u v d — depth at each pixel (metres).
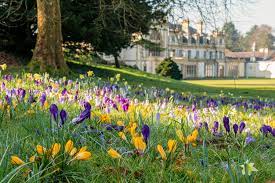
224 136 4.84
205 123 4.98
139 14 26.14
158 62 93.50
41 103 6.01
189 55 107.94
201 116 6.86
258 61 123.38
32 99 6.06
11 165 3.07
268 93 26.39
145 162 3.34
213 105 8.85
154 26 29.25
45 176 2.77
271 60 122.75
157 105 7.57
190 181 3.11
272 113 10.09
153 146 3.72
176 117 6.29
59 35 18.86
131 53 90.81
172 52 102.06
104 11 24.64
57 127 3.63
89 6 25.94
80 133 4.04
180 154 3.83
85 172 3.22
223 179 3.06
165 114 6.44
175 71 75.69
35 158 2.97
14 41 27.41
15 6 24.42
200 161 3.38
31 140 4.09
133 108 5.66
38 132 4.20
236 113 8.10
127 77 29.47
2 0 24.31
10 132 4.47
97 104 6.46
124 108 5.54
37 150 2.99
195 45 109.31
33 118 5.52
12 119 5.57
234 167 3.08
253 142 4.84
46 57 18.41
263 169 3.53
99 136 4.16
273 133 4.82
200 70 110.06
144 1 25.95
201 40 111.25
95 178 3.11
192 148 3.91
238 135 4.82
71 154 3.06
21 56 27.75
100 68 32.28
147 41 36.62
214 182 3.06
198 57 110.56
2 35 27.27
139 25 27.58
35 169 2.92
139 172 3.20
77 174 3.12
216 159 3.97
